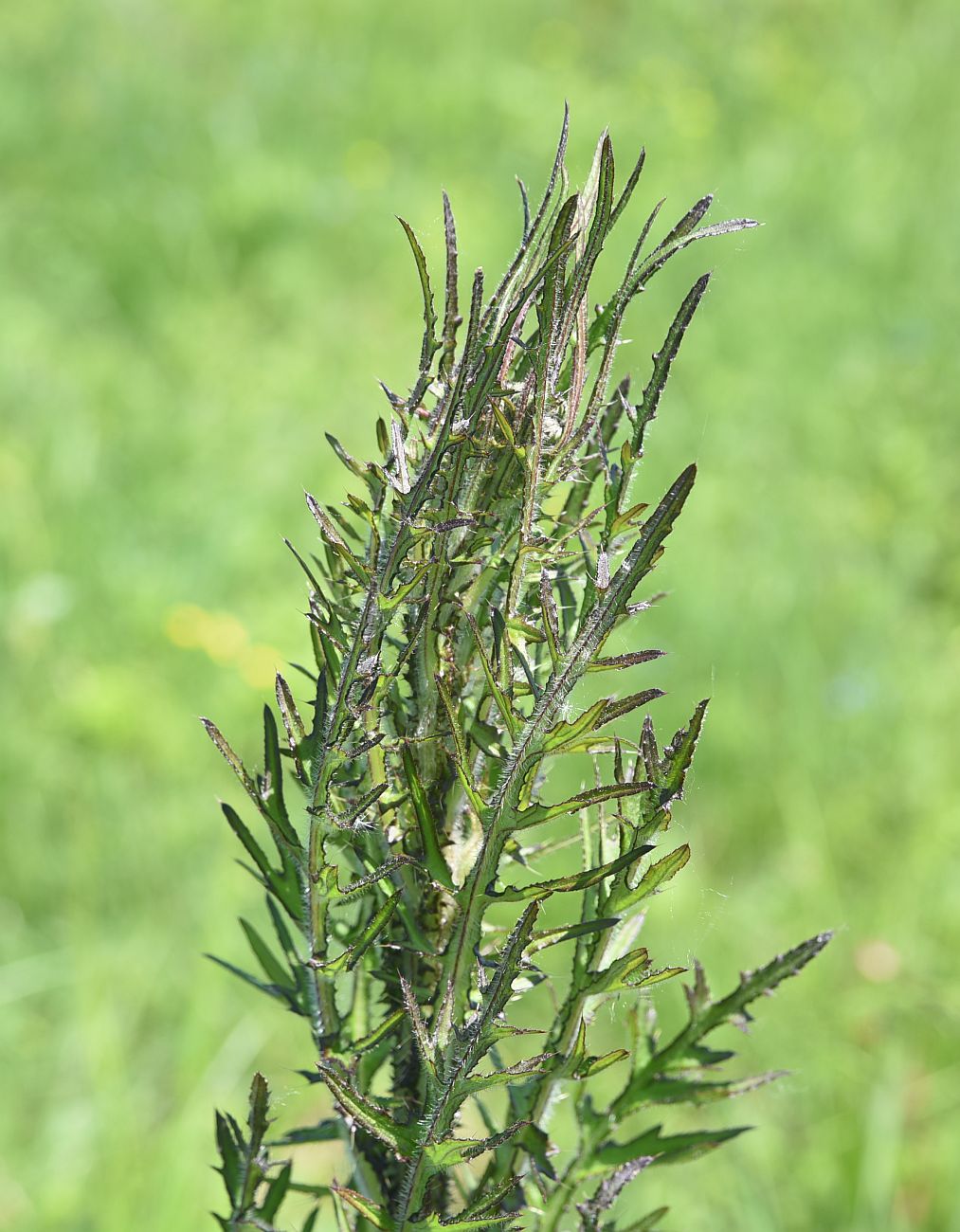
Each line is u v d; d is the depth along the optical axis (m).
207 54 8.73
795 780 4.11
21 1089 3.14
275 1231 1.06
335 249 6.88
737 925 3.64
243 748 4.11
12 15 8.59
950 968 3.49
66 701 4.04
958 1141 3.09
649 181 7.46
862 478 5.46
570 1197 1.10
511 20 9.25
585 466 1.03
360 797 0.93
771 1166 2.96
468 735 0.93
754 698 4.40
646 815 0.88
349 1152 1.05
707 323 6.27
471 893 0.89
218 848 3.78
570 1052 0.98
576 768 3.62
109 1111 2.97
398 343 6.36
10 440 5.18
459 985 0.91
